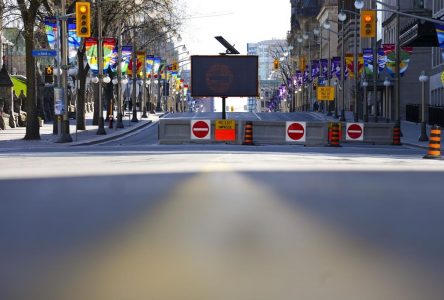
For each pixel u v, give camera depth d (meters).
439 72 183.00
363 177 49.25
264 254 22.48
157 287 18.30
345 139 118.94
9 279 19.28
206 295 17.47
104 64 148.62
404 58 143.00
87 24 110.38
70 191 39.78
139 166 59.22
